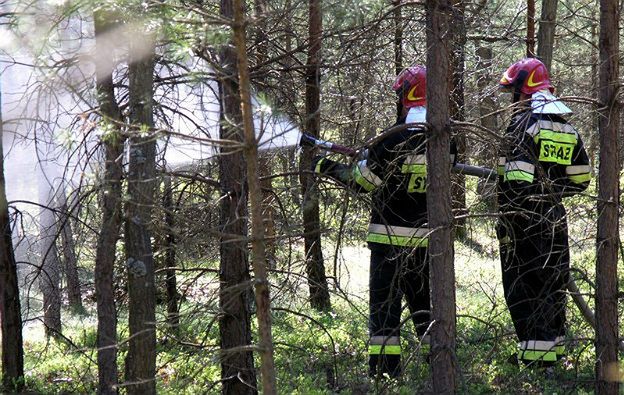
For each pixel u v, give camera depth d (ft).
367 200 24.38
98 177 20.44
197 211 25.16
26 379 30.94
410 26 29.35
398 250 28.37
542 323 28.68
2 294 29.30
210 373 28.99
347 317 40.93
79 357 35.24
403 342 32.53
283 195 27.48
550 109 28.22
